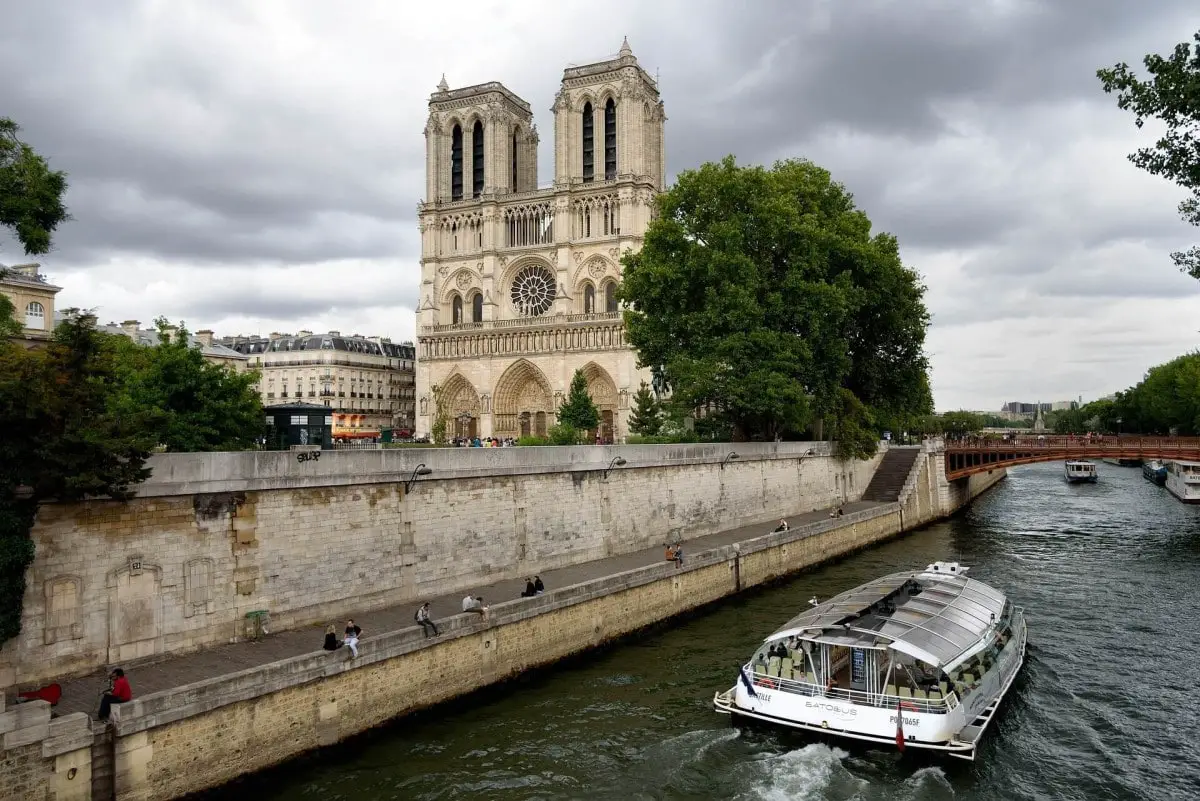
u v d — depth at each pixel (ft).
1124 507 288.10
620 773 77.97
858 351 249.75
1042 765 81.97
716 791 75.31
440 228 424.87
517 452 126.11
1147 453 245.86
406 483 107.76
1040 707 96.32
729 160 208.54
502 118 420.36
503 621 97.60
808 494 223.71
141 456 74.54
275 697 74.59
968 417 539.29
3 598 68.03
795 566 167.12
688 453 169.78
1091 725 91.35
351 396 469.16
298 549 95.14
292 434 165.99
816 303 201.36
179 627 83.92
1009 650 102.99
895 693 85.76
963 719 83.92
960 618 98.22
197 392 151.43
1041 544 205.57
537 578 107.96
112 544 79.05
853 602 100.78
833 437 245.04
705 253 200.34
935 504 262.26
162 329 157.79
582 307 395.96
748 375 191.52
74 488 70.13
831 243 210.38
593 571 131.34
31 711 60.08
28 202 88.58
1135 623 129.70
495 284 408.05
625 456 150.30
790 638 91.97
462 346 408.67
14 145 90.07
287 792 72.79
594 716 90.58
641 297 214.28
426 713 88.43
